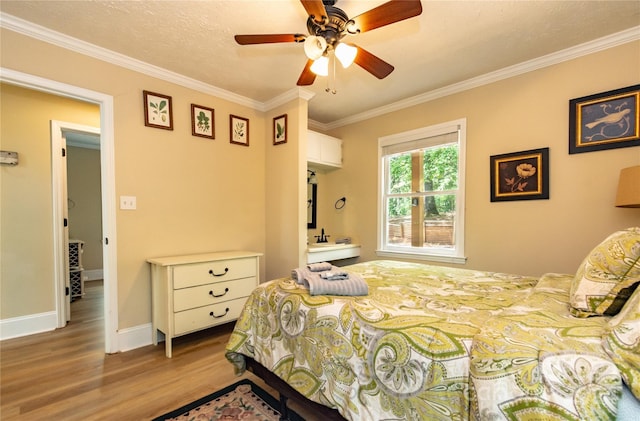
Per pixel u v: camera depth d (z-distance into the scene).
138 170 2.48
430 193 3.18
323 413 1.26
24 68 1.97
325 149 3.72
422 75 2.72
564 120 2.34
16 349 2.36
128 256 2.42
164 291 2.30
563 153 2.34
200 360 2.19
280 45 2.23
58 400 1.69
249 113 3.28
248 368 1.70
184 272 2.33
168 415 1.56
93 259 5.27
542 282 1.62
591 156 2.22
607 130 2.15
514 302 1.34
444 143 3.04
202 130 2.88
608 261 1.13
